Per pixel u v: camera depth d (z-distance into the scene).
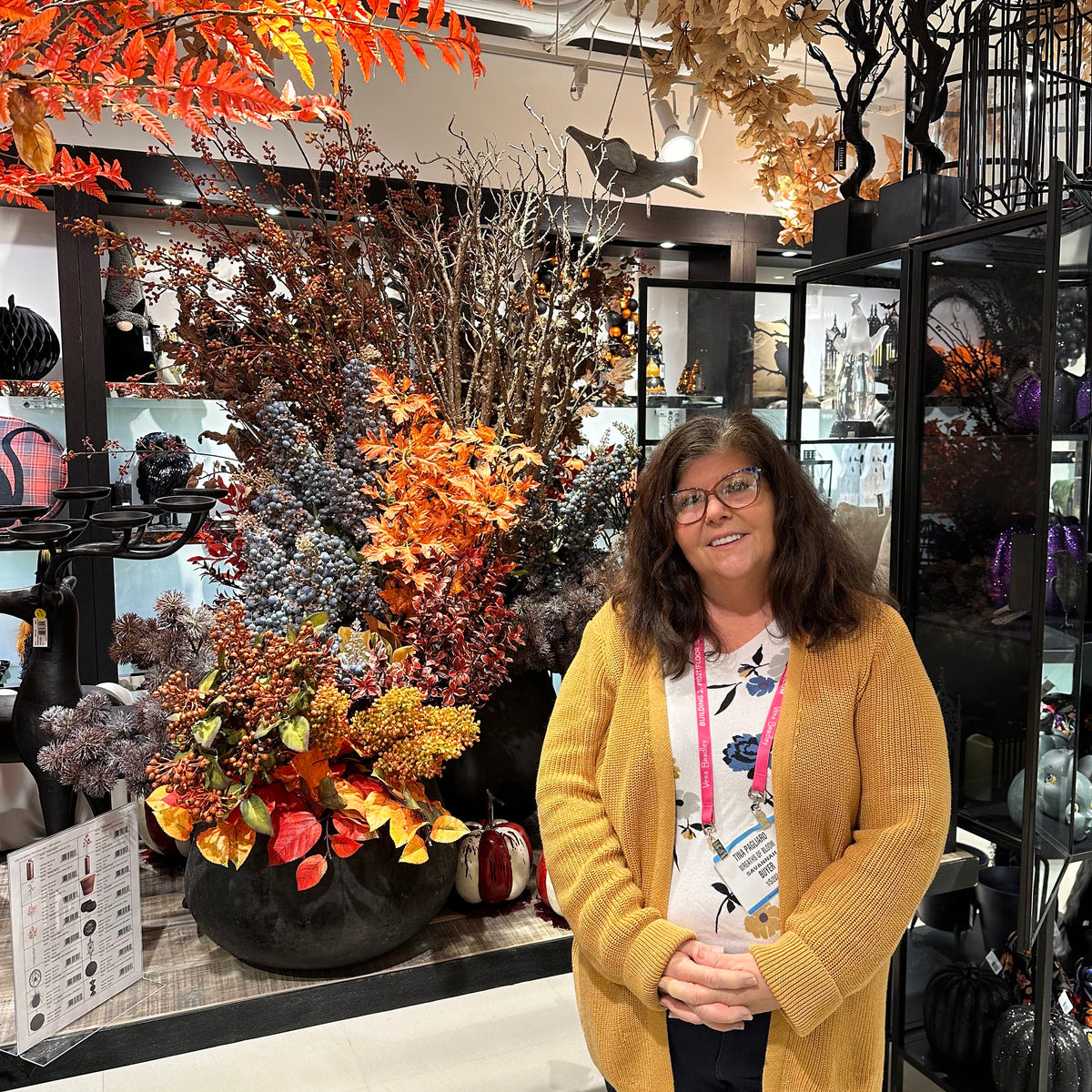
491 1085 1.69
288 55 0.68
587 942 1.30
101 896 1.38
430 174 3.76
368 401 1.71
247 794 1.35
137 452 3.18
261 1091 1.63
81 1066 1.29
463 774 1.86
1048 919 1.63
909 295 1.84
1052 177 1.44
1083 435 1.58
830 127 2.88
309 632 1.41
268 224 1.97
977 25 1.77
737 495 1.29
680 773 1.31
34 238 3.53
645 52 2.23
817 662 1.28
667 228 3.97
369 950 1.44
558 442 2.07
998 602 1.67
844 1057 1.26
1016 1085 1.75
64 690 1.55
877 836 1.23
